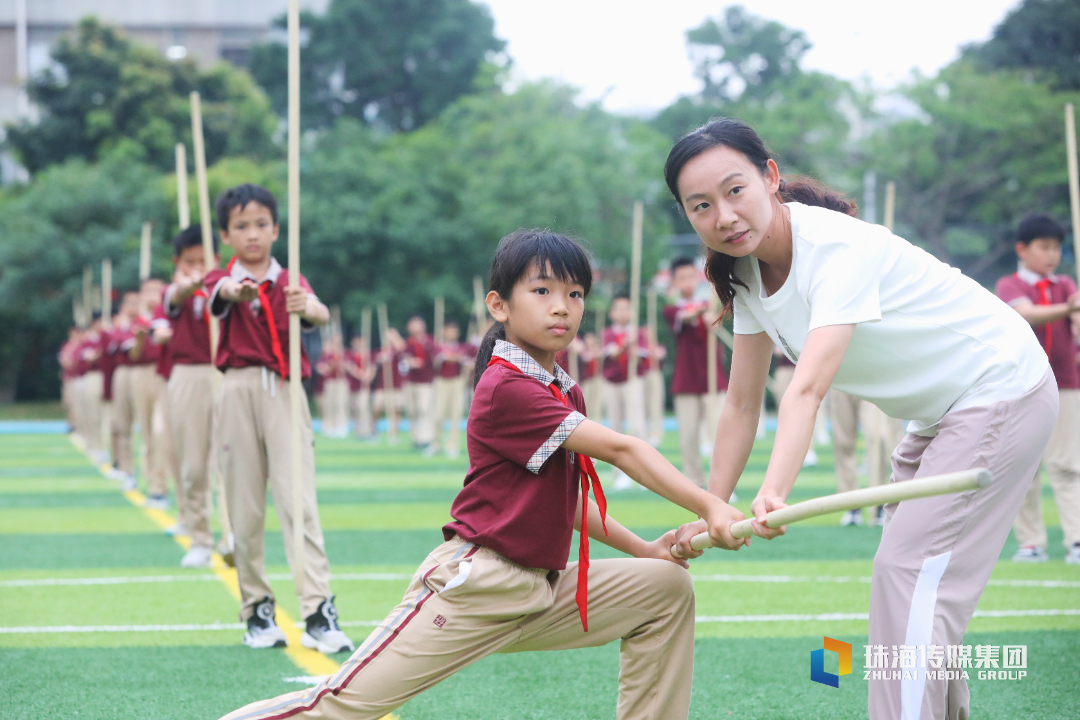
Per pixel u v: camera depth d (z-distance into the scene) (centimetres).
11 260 3403
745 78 4450
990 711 411
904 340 307
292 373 505
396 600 632
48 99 3981
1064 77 3578
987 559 301
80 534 923
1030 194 3061
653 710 312
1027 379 306
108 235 3400
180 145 728
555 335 298
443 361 1872
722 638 532
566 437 286
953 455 301
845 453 978
